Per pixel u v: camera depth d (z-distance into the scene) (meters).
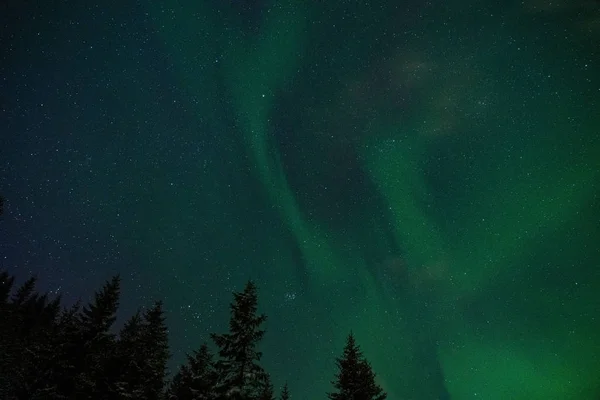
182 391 24.66
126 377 23.47
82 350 24.30
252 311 20.75
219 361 19.62
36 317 49.69
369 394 22.42
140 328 30.44
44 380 23.53
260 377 19.58
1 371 31.50
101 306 25.69
